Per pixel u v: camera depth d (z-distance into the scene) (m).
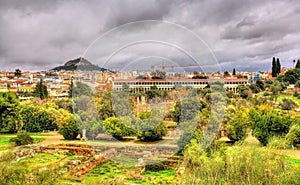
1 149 32.91
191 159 16.08
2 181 14.54
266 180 14.20
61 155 31.69
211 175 14.66
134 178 21.16
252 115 32.88
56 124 48.34
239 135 29.09
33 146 35.06
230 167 14.84
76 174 22.55
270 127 29.98
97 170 23.22
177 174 19.50
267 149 15.83
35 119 48.75
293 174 14.60
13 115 49.19
